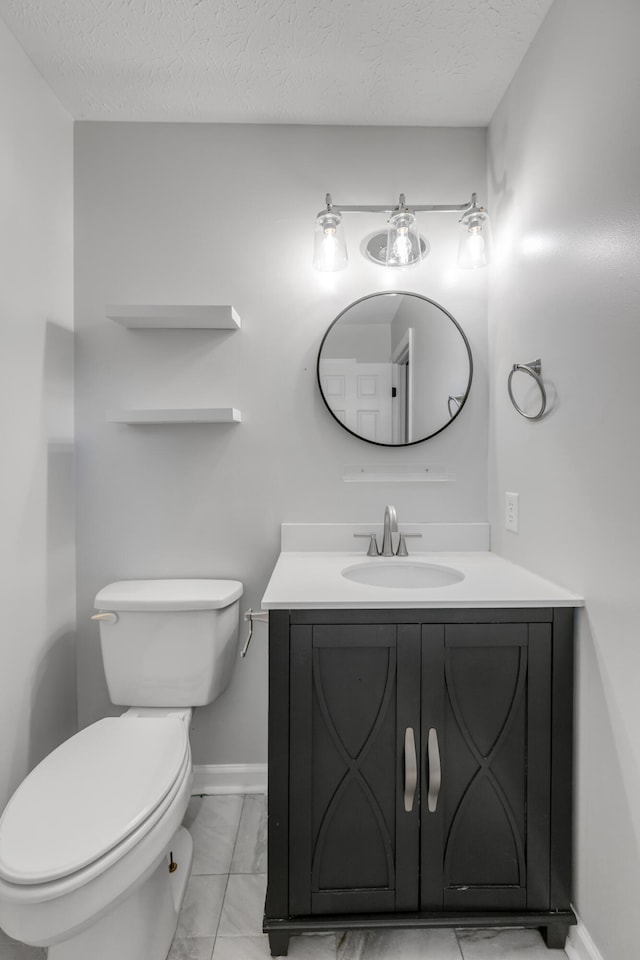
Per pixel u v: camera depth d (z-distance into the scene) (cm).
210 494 178
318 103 167
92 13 132
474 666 121
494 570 150
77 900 90
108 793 107
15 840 95
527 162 146
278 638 119
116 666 157
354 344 177
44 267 157
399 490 180
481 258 159
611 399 107
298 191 178
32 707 151
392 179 179
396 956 121
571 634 121
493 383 175
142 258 176
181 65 150
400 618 119
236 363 177
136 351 176
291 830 119
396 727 120
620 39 101
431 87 160
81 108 169
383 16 134
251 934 125
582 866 118
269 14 133
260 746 180
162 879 121
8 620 140
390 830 120
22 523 146
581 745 119
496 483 173
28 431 149
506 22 136
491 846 121
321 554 176
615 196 104
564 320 126
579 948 117
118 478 177
